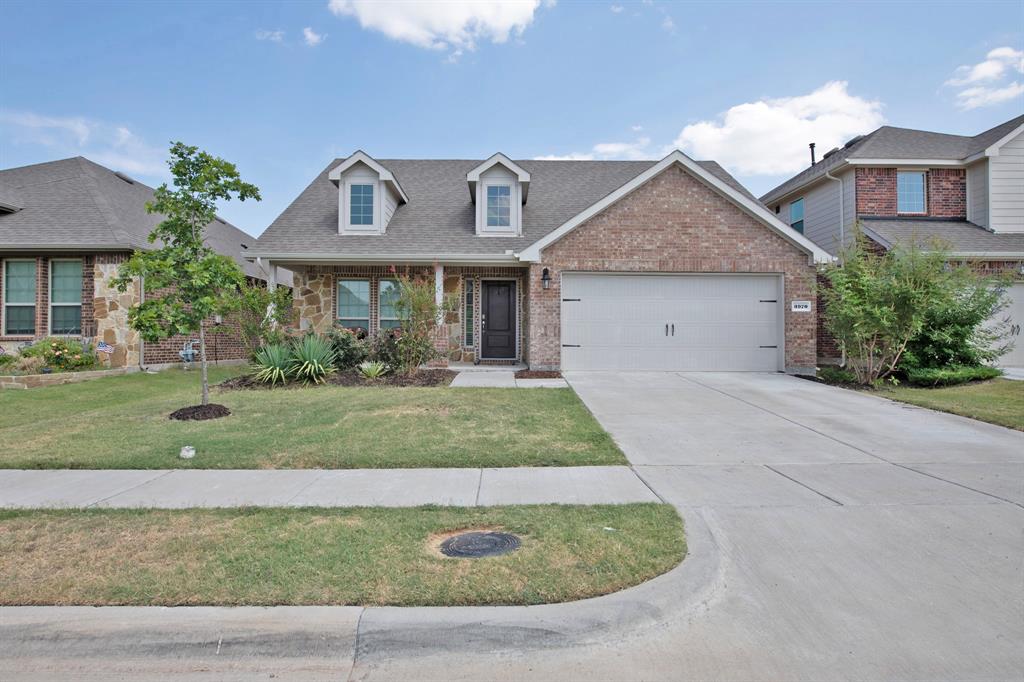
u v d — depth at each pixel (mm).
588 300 13961
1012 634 3100
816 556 3979
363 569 3600
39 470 5922
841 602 3420
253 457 6281
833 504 4926
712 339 14016
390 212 16016
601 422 8250
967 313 12039
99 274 14359
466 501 4938
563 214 16203
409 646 3004
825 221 17984
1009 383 11609
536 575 3516
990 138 16469
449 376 12969
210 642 3002
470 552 3896
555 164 18797
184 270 8227
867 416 8734
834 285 12234
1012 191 15625
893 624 3197
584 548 3904
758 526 4457
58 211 15148
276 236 15195
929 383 11664
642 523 4375
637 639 3100
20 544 4023
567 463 6137
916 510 4789
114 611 3154
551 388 11148
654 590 3371
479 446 6723
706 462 6242
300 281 15586
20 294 14742
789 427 7980
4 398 10812
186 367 15719
